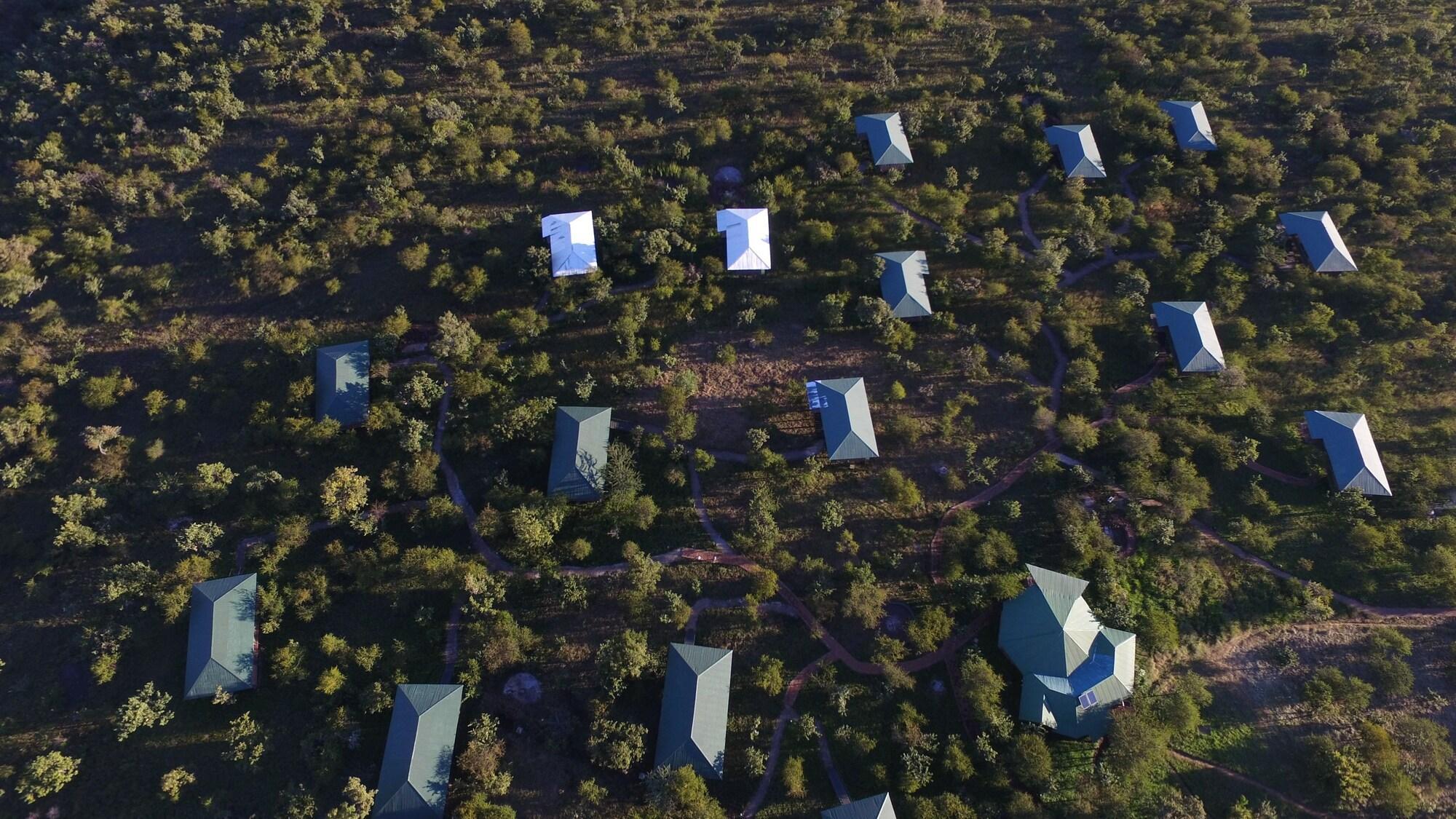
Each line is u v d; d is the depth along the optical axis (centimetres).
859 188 6078
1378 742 4150
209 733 4319
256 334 5441
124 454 4991
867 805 4003
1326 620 4612
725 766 4278
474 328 5509
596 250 5678
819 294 5734
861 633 4603
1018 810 4019
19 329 5388
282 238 5709
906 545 4862
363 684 4409
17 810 4144
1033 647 4384
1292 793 4175
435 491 4962
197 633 4356
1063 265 5909
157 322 5503
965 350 5416
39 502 4928
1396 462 5000
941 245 5862
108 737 4306
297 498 4856
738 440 5184
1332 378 5350
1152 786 4197
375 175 5922
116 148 6050
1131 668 4344
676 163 6128
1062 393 5397
